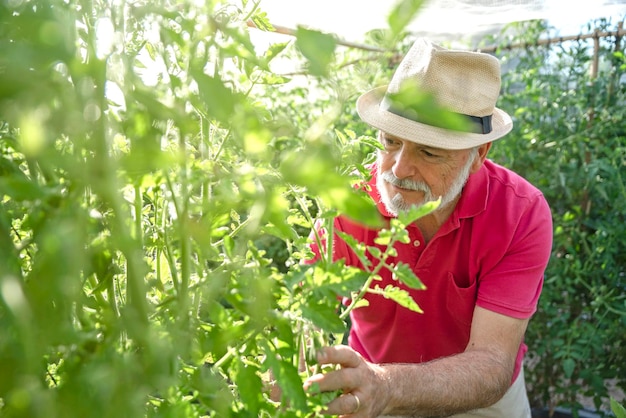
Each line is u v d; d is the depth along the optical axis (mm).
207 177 641
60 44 415
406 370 1266
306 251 937
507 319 1703
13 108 403
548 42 3775
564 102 3641
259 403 707
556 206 3689
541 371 3650
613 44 3609
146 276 802
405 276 791
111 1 556
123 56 538
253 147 446
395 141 1708
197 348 686
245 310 670
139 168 477
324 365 1008
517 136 3719
